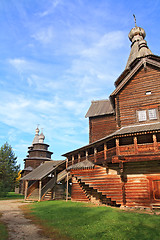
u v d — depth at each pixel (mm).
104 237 9039
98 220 12266
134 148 16531
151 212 14672
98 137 27578
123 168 17625
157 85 19641
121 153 17000
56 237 9227
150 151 16031
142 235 9195
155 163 16625
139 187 16641
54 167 29359
